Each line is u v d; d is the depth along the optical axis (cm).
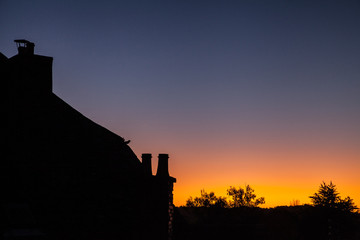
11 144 1330
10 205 1226
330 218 4966
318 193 5231
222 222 5234
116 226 1578
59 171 1440
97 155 1666
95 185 1564
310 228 4931
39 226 1276
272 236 4628
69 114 1648
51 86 1566
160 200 1764
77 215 1425
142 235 1688
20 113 1413
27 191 1303
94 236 1459
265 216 5400
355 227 5062
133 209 1708
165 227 1736
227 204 6134
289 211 5231
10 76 1462
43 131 1458
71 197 1433
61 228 1341
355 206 5103
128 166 1836
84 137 1648
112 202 1616
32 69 1494
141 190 1772
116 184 1684
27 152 1362
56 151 1466
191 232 3572
